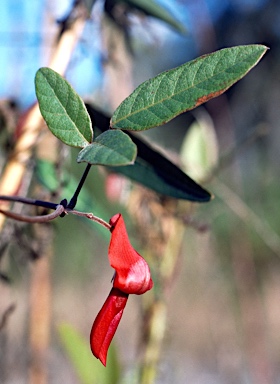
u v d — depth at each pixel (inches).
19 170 17.7
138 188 22.7
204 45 26.8
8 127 19.2
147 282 12.9
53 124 12.7
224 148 33.2
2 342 24.1
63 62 18.0
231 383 43.6
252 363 38.5
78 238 38.1
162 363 26.5
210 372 54.8
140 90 12.8
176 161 24.4
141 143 16.4
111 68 21.6
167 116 12.7
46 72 12.9
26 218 12.2
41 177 18.9
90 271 42.3
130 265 12.9
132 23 20.3
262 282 58.2
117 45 22.0
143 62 28.0
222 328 46.0
